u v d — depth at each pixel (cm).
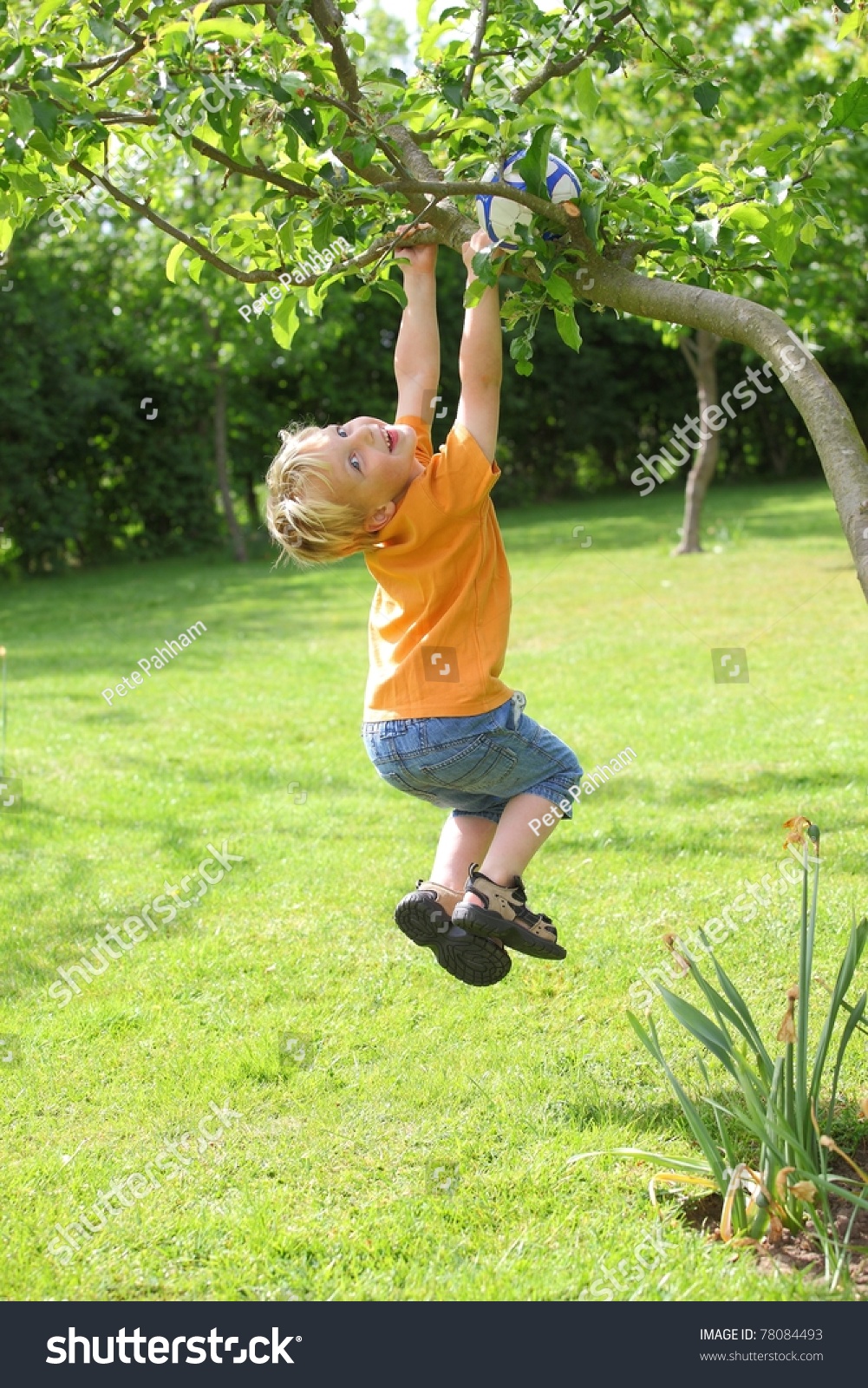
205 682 916
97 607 1504
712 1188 251
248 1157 277
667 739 648
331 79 250
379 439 239
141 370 2248
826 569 1279
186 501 2294
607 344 2909
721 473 2958
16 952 406
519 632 1055
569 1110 289
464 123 245
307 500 234
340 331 1902
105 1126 294
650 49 273
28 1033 345
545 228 245
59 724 782
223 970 385
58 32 239
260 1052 325
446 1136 281
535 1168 265
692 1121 244
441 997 357
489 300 241
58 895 461
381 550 245
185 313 1733
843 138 250
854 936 246
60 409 2091
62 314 2033
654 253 286
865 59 977
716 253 271
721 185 271
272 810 568
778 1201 235
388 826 536
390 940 403
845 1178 232
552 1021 338
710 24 1010
